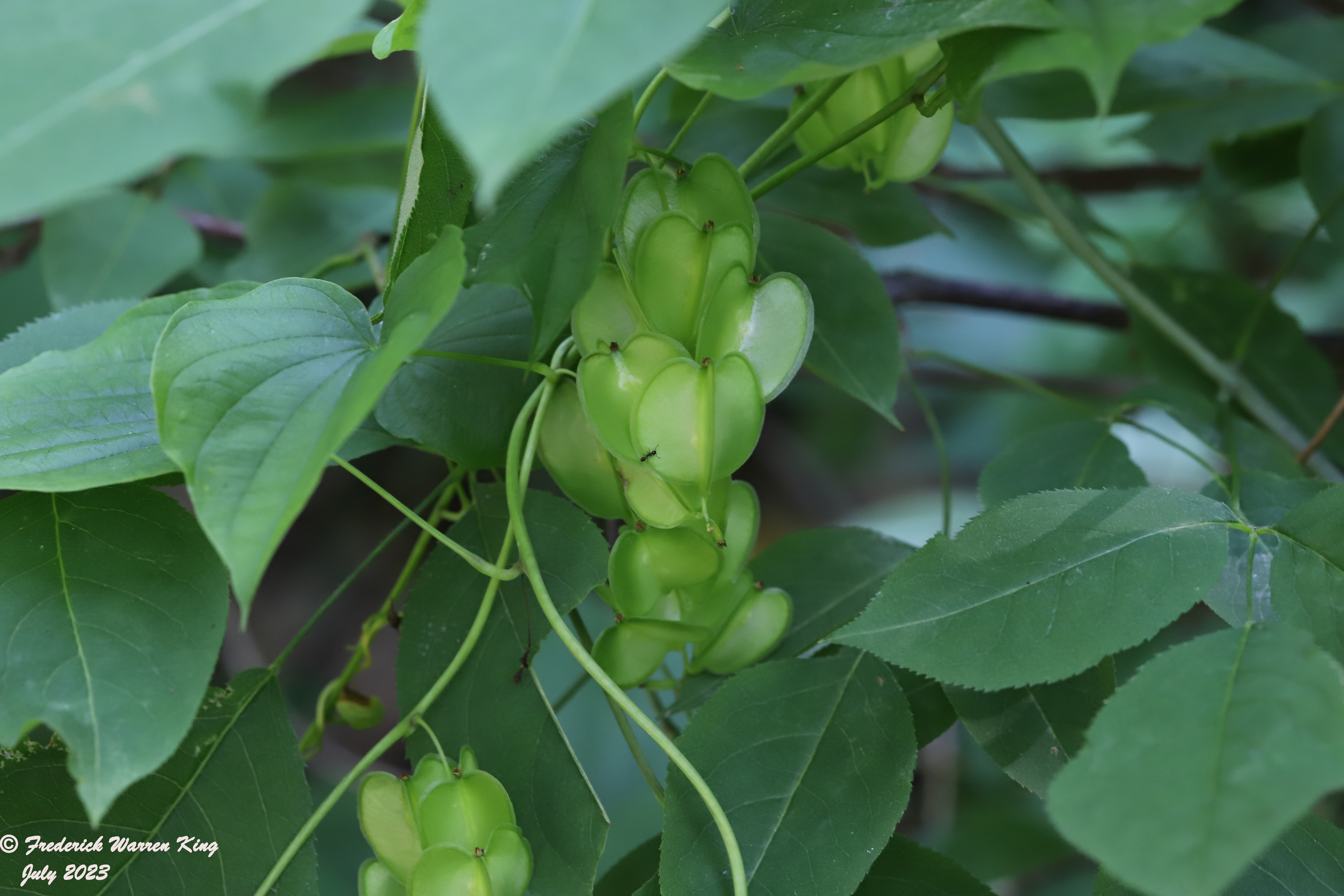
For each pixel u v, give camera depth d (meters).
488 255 0.67
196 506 0.65
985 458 1.71
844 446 1.83
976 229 1.51
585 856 0.70
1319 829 0.69
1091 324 1.06
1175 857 0.64
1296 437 0.83
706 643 0.73
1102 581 0.69
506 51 0.61
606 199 0.67
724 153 0.83
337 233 0.93
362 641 0.77
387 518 1.64
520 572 0.71
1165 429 1.37
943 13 0.66
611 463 0.71
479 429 0.73
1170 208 1.44
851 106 0.73
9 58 0.61
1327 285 1.47
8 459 0.68
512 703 0.71
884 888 0.71
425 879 0.69
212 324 0.67
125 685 0.68
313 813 0.71
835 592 0.76
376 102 1.01
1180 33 0.64
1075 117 0.84
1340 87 0.85
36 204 0.61
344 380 0.67
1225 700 0.65
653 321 0.69
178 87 0.62
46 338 0.74
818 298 0.78
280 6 0.62
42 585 0.68
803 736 0.71
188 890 0.70
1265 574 0.70
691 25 0.61
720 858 0.70
